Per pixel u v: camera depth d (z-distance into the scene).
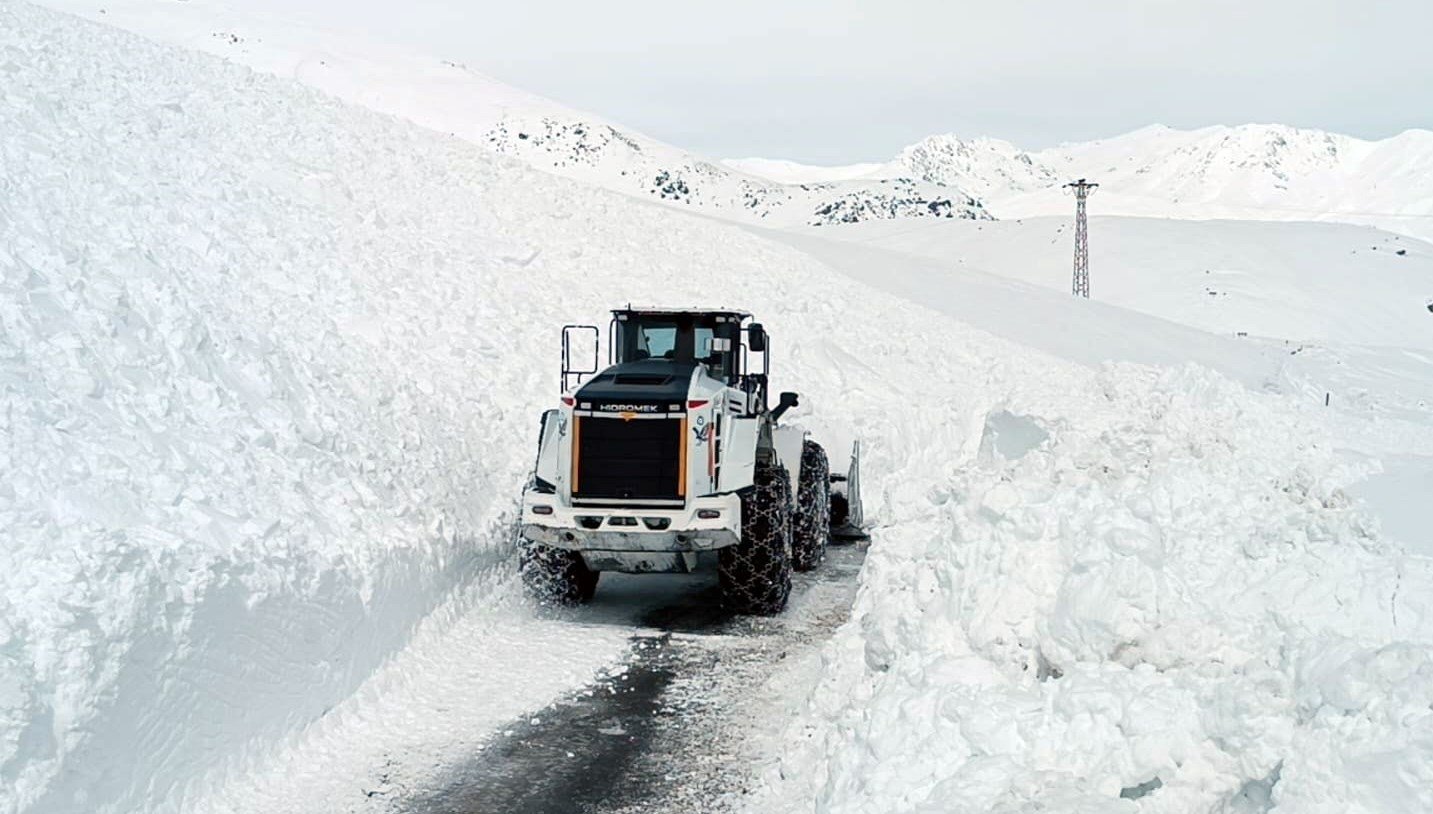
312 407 9.63
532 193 20.98
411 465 9.86
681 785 5.89
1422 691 3.80
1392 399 29.94
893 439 15.42
